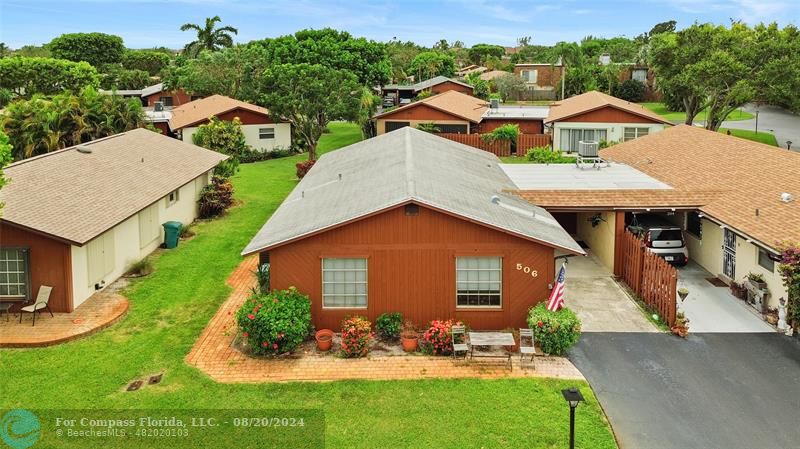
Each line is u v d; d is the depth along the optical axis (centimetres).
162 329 1786
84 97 3884
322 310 1728
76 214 1997
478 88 8244
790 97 4662
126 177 2545
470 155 2920
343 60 7625
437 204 1684
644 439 1260
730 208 2067
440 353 1625
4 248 1811
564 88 8456
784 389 1439
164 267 2350
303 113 4750
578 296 2036
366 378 1502
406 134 2923
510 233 1686
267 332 1583
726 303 1952
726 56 4688
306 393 1431
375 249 1703
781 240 1730
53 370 1534
